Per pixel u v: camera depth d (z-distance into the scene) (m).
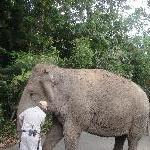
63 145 9.88
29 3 13.59
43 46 13.20
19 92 11.80
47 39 13.23
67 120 7.27
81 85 7.38
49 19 13.67
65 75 7.38
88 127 7.48
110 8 14.86
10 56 13.09
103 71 7.83
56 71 7.36
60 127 7.62
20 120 6.93
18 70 11.91
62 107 7.24
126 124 7.83
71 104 7.25
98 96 7.45
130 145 8.10
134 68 14.73
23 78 11.24
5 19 12.96
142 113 7.98
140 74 14.78
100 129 7.61
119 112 7.64
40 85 7.21
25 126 6.85
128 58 14.52
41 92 7.20
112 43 14.31
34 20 13.48
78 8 14.00
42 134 10.57
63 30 13.88
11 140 10.68
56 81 7.28
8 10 12.86
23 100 7.16
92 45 13.91
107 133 7.72
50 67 7.41
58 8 13.75
